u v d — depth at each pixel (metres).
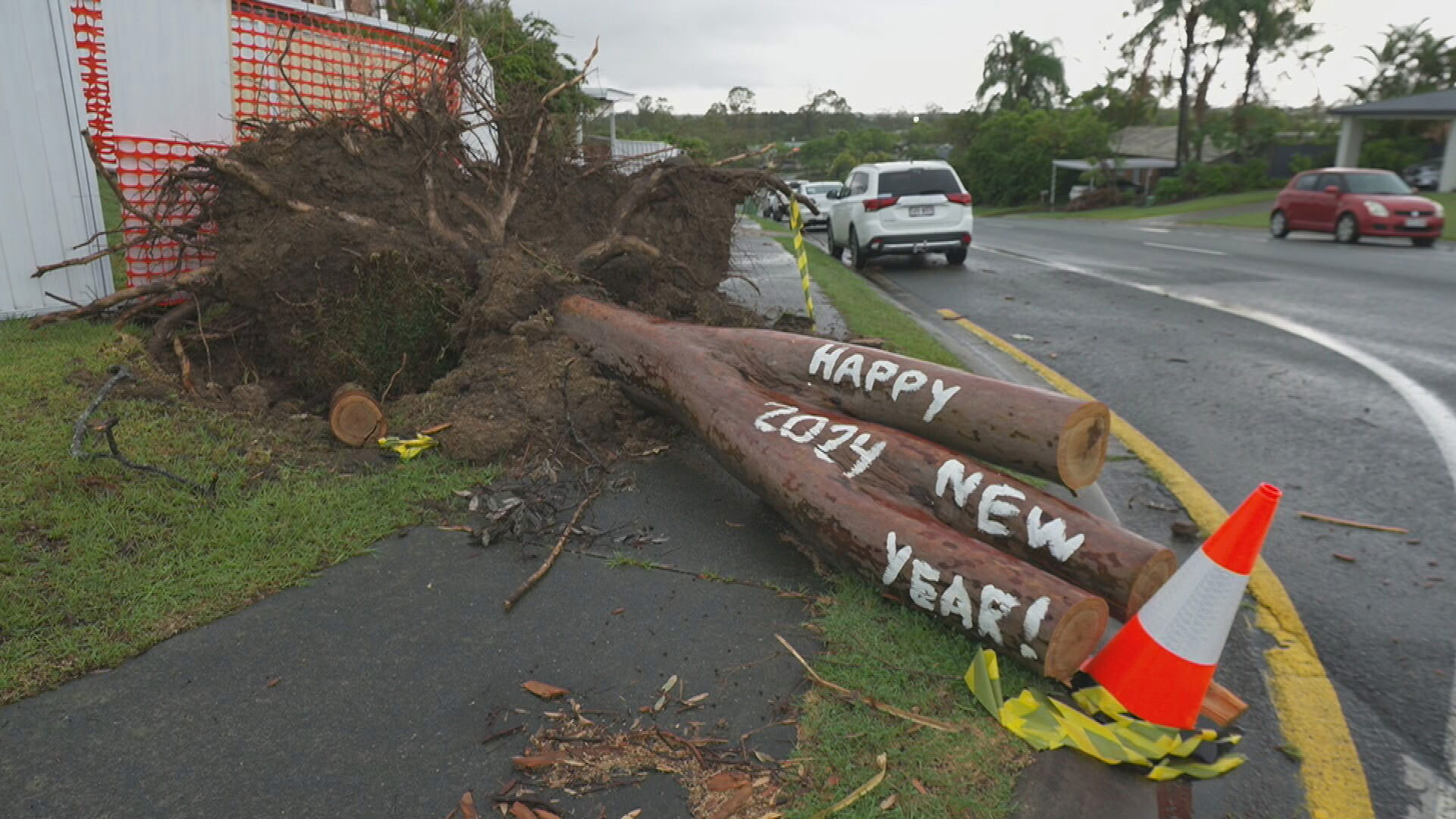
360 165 6.27
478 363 5.54
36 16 5.92
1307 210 20.83
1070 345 8.62
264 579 3.58
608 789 2.55
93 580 3.45
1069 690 2.97
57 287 6.20
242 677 3.02
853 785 2.54
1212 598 2.73
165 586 3.47
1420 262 15.06
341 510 4.13
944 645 3.16
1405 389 6.71
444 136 6.55
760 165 8.79
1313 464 5.28
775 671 3.07
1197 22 57.09
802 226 7.60
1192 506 4.68
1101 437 3.60
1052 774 2.61
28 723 2.78
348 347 5.83
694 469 4.85
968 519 3.46
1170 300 11.15
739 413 4.26
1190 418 6.20
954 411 3.81
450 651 3.18
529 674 3.06
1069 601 2.85
